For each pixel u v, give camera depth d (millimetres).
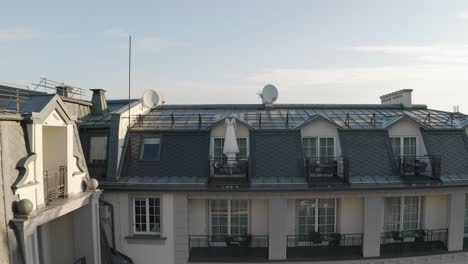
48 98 11008
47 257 12648
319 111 19891
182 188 14281
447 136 16234
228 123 14867
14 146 9398
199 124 16625
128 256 14812
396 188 14453
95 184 12859
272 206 14414
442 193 15070
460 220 15312
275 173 14664
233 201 15523
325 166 15031
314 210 15523
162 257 14734
